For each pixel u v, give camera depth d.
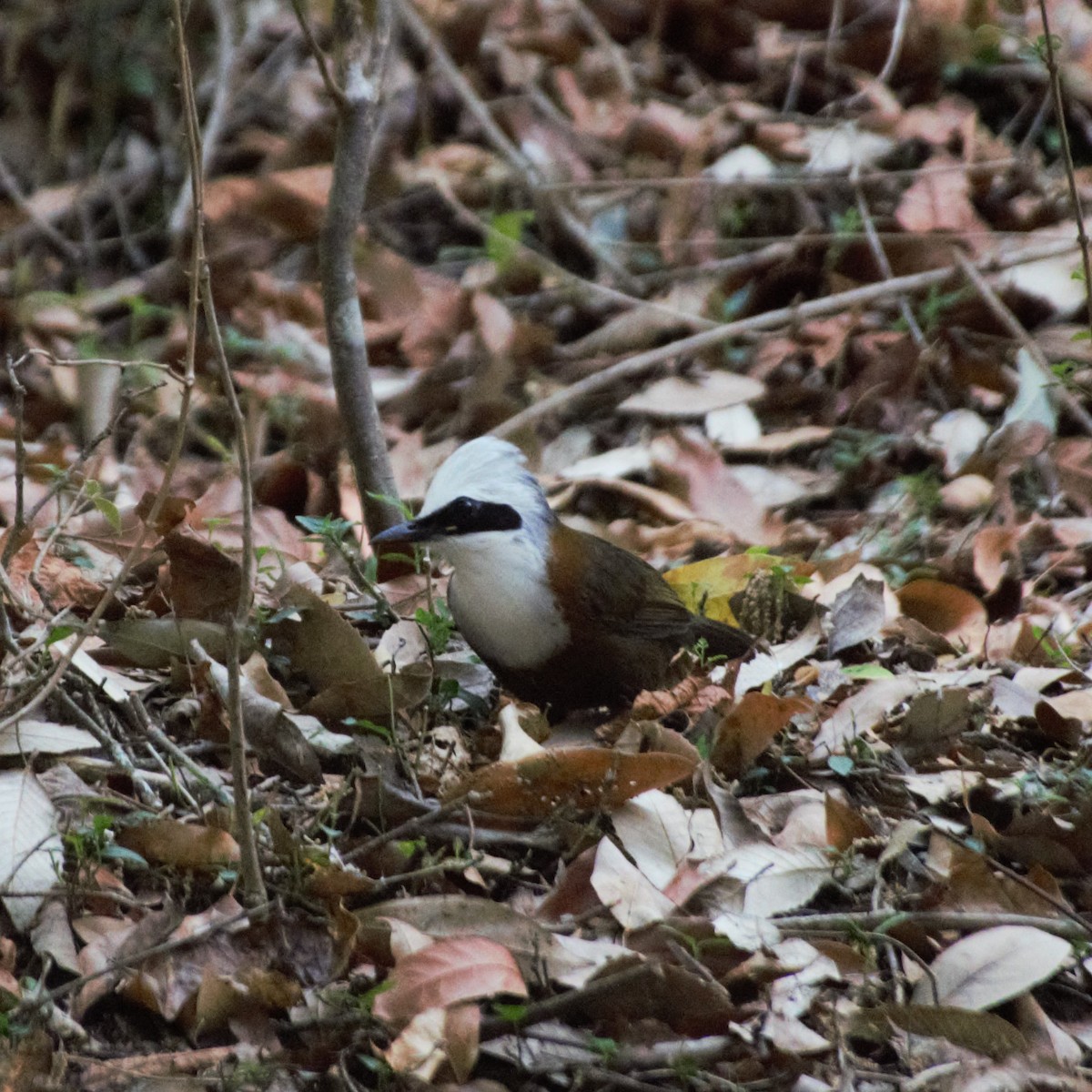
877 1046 7.16
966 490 13.69
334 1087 6.54
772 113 18.88
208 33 20.81
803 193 17.95
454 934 7.23
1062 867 8.35
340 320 11.21
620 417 15.84
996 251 16.55
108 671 9.14
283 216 18.28
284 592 9.91
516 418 14.92
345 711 8.95
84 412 15.86
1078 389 13.56
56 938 7.09
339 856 7.59
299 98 19.64
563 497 14.12
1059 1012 7.52
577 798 8.03
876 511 13.90
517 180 18.86
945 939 7.75
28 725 8.07
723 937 7.30
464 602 9.44
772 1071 6.81
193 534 9.61
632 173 18.81
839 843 8.25
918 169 17.91
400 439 15.12
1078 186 17.42
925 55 19.16
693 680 9.12
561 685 9.62
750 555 11.14
